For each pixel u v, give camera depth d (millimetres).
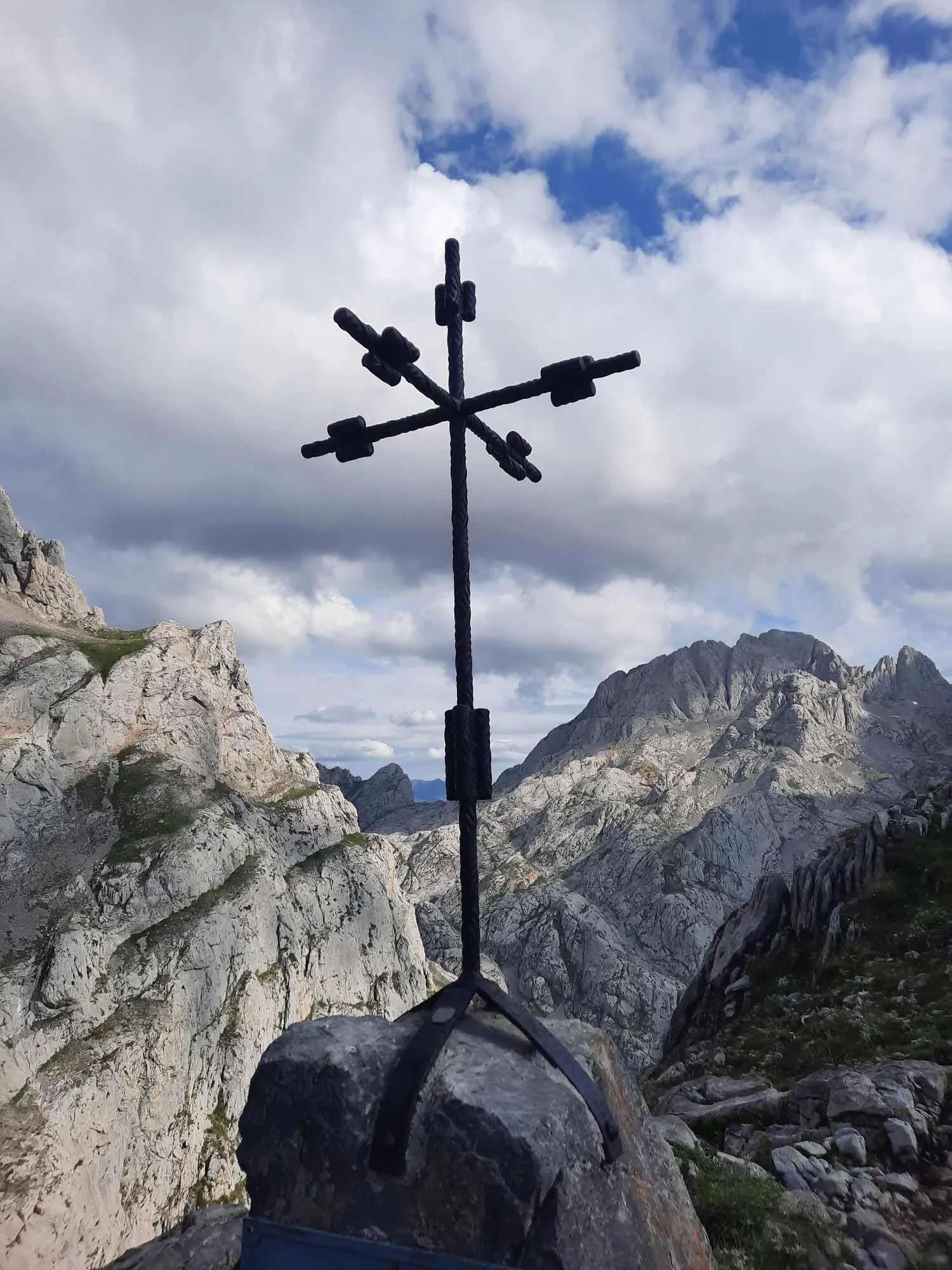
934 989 15508
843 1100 10031
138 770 101625
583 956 186000
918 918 19734
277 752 133000
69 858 87875
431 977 115688
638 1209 3619
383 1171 3320
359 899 107125
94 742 103438
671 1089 15352
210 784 105312
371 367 4086
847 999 16672
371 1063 3678
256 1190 3652
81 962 72312
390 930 108875
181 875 86000
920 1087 10320
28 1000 68688
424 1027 3785
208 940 81312
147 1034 70312
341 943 99188
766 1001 19672
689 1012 24141
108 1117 63562
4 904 79750
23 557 146250
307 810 117500
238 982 81875
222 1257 6047
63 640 117312
